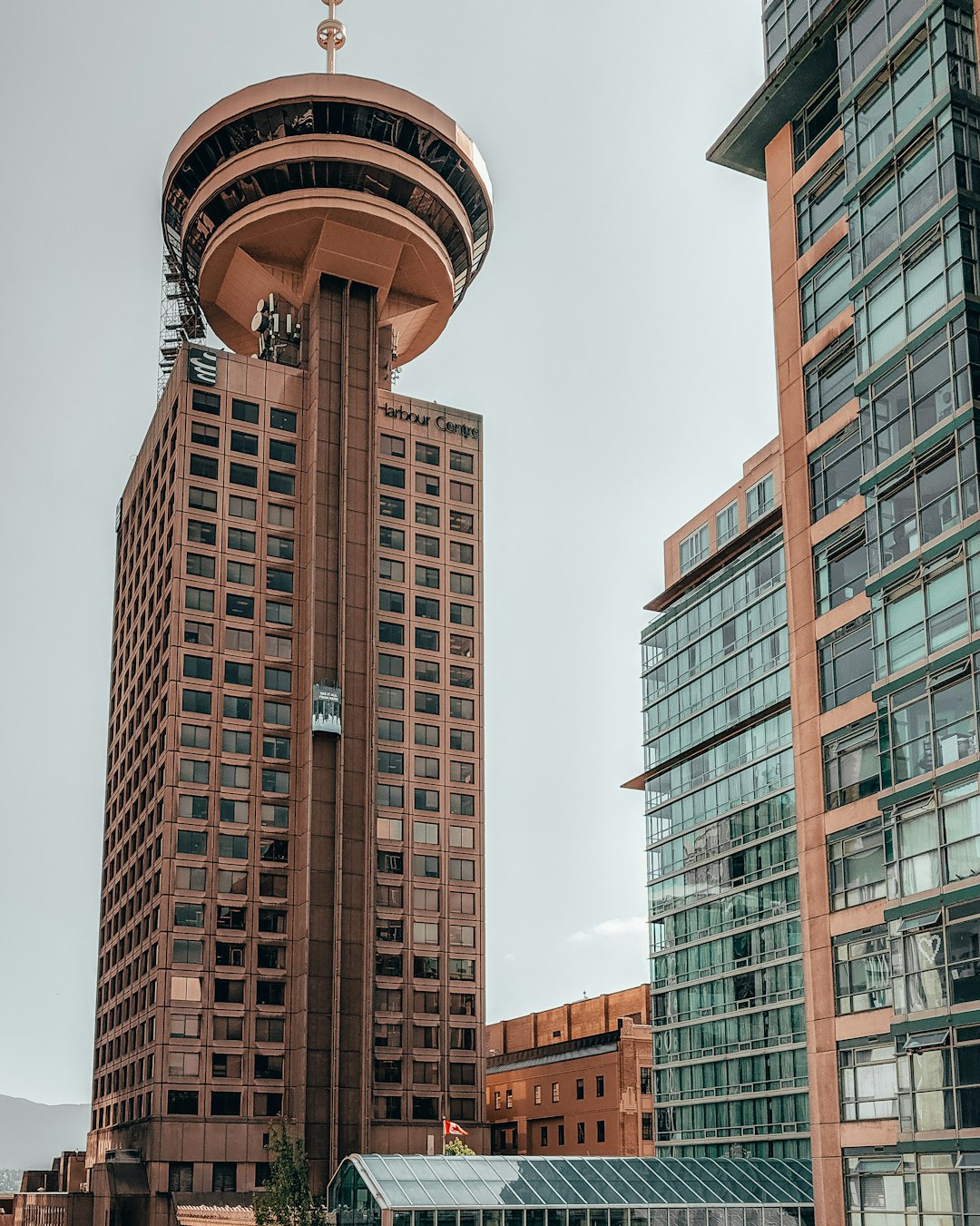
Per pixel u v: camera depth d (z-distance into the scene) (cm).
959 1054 4469
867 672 5334
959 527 4775
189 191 12762
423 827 12069
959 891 4547
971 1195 4359
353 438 12362
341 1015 10850
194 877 10956
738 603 9100
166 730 11225
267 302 12850
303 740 11481
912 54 5362
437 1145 11100
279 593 11825
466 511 13075
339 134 12025
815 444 5888
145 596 12688
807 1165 7350
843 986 5259
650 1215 6544
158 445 12800
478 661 12738
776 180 6444
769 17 6444
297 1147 7912
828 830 5462
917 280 5184
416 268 12925
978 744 4562
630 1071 10994
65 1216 10444
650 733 10150
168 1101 10381
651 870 9906
